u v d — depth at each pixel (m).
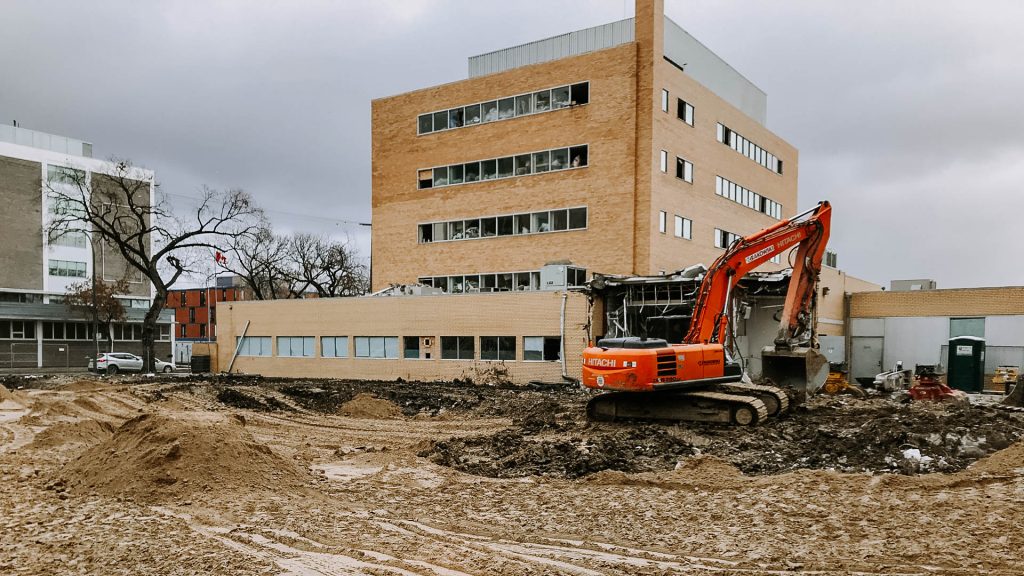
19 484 11.40
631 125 33.72
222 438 11.79
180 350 77.88
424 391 26.77
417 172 41.59
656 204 33.56
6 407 22.83
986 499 9.44
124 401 23.34
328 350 37.16
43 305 55.97
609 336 28.77
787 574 7.14
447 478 12.30
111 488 10.84
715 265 17.88
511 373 30.34
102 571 7.32
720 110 40.16
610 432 16.12
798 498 9.93
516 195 37.53
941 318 35.47
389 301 34.72
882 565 7.32
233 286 85.81
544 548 8.17
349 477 12.36
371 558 7.76
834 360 33.28
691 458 12.91
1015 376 30.02
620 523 9.13
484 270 38.53
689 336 17.86
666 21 36.44
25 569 7.39
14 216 60.81
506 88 38.16
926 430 13.89
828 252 47.34
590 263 34.72
